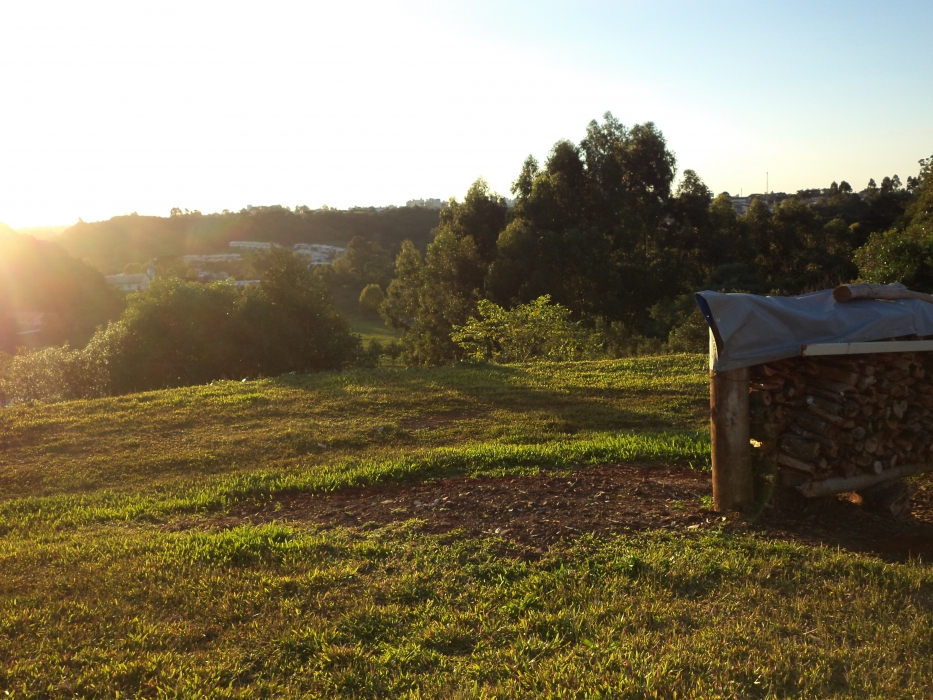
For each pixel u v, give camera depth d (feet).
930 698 10.71
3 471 29.53
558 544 17.20
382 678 11.91
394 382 45.47
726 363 18.19
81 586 16.22
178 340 86.84
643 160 168.45
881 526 19.44
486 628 13.41
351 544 18.04
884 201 240.12
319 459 28.91
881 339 19.24
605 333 108.99
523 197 157.38
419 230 539.70
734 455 19.03
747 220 191.31
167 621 14.26
